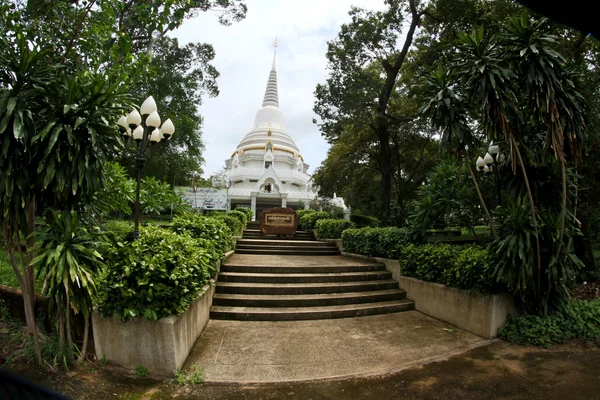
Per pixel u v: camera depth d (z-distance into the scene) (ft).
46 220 13.37
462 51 19.58
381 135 47.65
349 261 32.24
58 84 13.60
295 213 48.21
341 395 12.06
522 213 17.63
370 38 43.21
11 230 13.16
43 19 18.56
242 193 88.22
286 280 24.79
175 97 57.88
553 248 17.88
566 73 18.16
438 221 28.48
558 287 18.31
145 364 13.24
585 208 30.19
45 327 14.98
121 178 23.00
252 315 19.92
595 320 18.04
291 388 12.51
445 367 14.30
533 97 17.80
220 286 22.82
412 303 23.54
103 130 13.60
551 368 14.26
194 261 15.42
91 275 13.00
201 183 91.66
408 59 50.06
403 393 12.19
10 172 11.85
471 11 35.47
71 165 12.94
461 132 19.24
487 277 18.04
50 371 12.55
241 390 12.34
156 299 13.47
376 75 50.49
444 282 21.39
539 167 20.53
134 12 16.72
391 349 16.26
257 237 47.93
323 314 20.71
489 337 17.75
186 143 63.72
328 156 70.69
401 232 28.89
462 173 26.73
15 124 11.53
